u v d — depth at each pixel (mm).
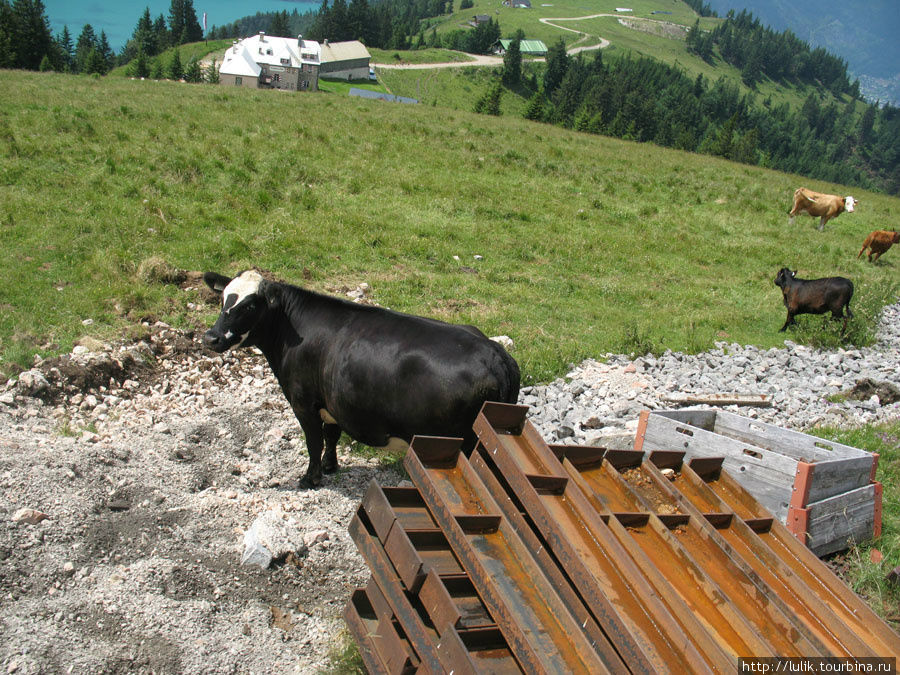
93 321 9258
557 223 17750
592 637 3547
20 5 92625
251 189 15469
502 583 3719
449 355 5371
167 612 4848
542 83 171125
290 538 5738
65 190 13500
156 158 16281
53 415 7336
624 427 8469
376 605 4270
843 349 13531
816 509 5973
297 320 6430
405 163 20484
